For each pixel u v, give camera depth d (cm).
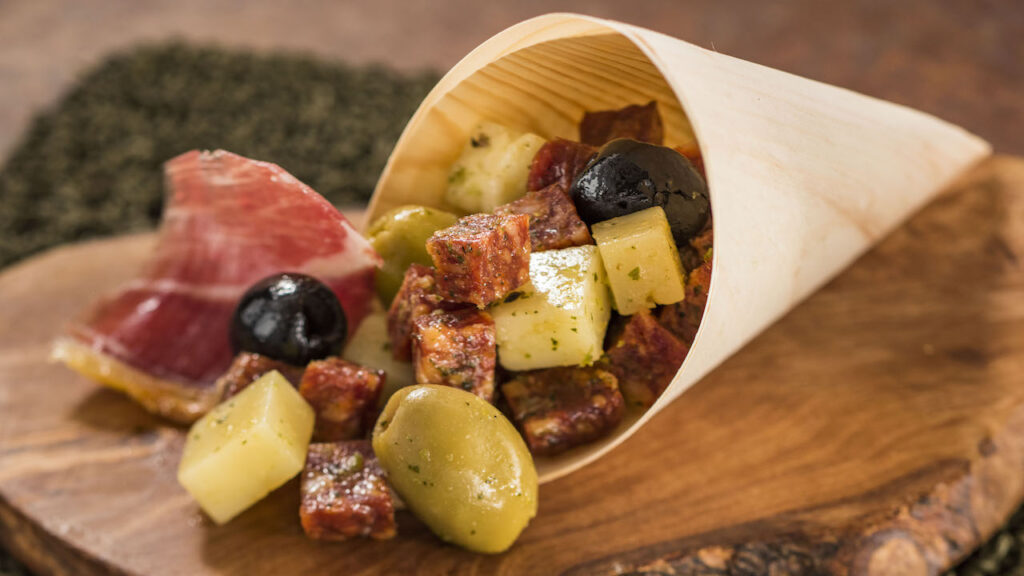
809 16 59
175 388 26
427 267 22
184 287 27
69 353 26
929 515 23
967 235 30
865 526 22
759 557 22
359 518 22
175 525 23
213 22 64
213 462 22
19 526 24
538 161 22
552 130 23
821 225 24
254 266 26
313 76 50
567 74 22
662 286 21
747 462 24
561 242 21
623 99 23
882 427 24
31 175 42
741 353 26
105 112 47
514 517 21
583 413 22
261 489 23
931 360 26
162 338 26
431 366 21
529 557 22
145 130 45
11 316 28
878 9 59
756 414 25
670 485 23
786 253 22
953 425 24
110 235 38
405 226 23
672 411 25
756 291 22
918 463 23
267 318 23
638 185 21
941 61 53
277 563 22
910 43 55
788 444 24
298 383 24
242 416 22
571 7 64
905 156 26
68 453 25
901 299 28
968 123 47
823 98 23
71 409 26
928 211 31
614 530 22
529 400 22
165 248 27
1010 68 52
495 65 22
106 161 43
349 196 38
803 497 23
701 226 22
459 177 23
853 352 26
